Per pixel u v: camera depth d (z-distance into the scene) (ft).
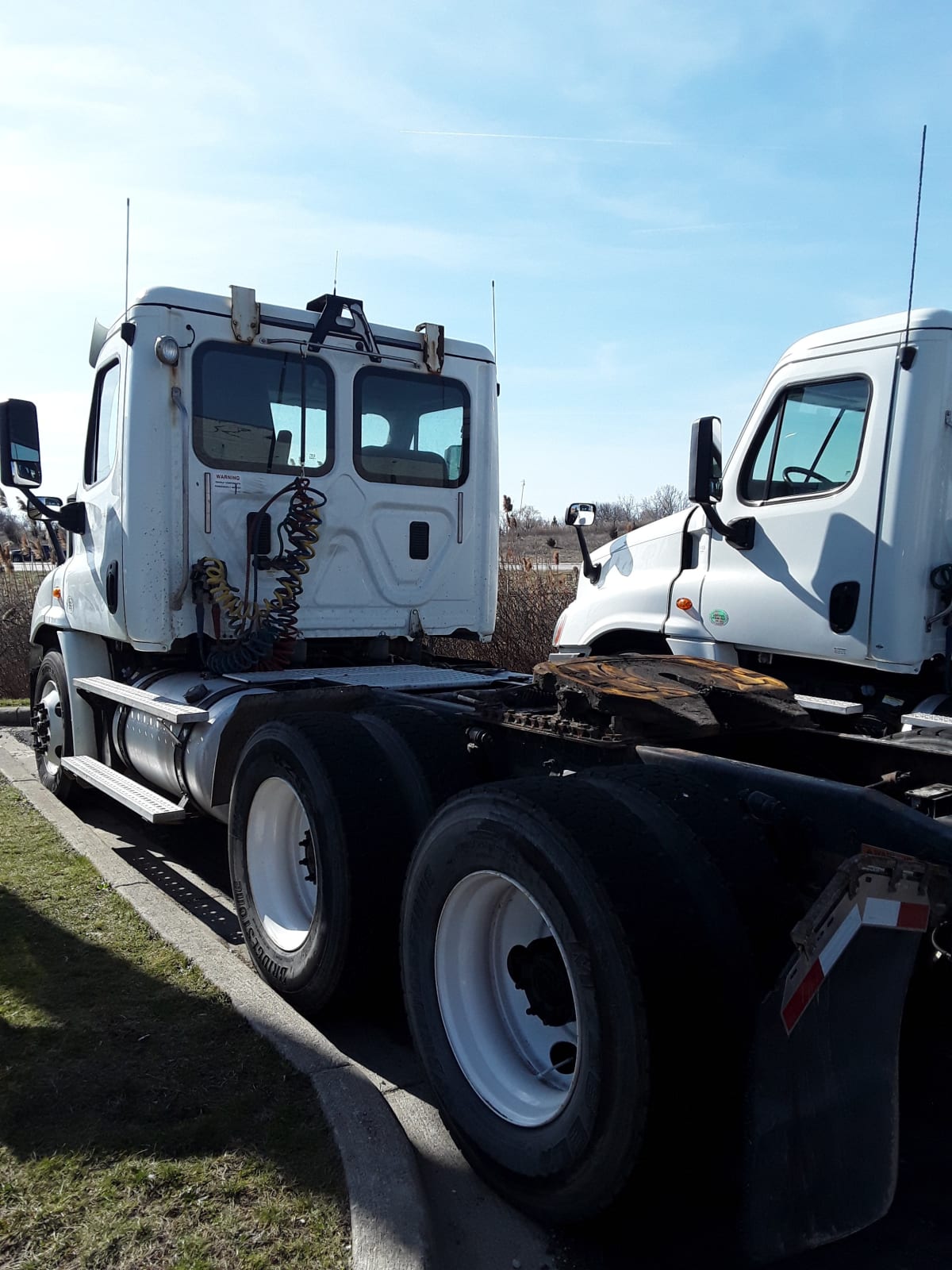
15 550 38.73
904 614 14.79
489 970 9.53
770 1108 7.22
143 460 16.55
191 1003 11.44
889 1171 7.54
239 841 13.25
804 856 8.18
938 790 9.07
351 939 11.10
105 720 19.33
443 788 11.71
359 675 16.88
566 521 20.20
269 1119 9.17
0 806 20.67
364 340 18.16
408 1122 9.98
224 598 16.62
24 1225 7.73
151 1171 8.39
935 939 7.76
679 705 10.05
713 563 17.56
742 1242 7.39
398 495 18.71
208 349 16.88
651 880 7.75
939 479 14.83
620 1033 7.33
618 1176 7.38
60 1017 11.07
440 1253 8.04
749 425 17.20
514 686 15.29
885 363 15.07
